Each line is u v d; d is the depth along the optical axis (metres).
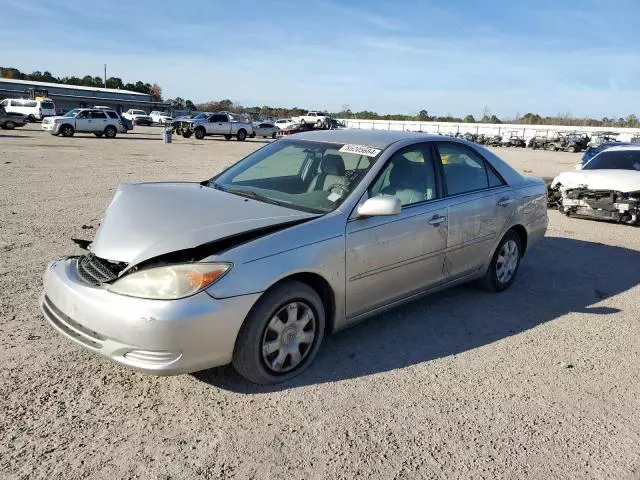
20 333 3.82
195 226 3.28
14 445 2.65
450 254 4.51
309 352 3.54
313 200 3.85
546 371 3.78
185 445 2.74
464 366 3.79
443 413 3.17
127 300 2.91
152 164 16.88
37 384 3.19
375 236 3.78
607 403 3.40
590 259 6.93
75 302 3.06
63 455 2.61
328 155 4.27
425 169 4.42
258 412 3.07
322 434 2.90
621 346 4.27
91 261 3.40
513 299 5.22
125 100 84.12
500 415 3.19
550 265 6.55
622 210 9.09
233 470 2.58
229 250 3.11
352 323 3.86
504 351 4.07
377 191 3.91
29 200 9.01
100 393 3.16
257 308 3.16
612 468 2.77
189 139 37.03
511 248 5.37
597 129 72.56
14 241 6.21
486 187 5.00
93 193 10.11
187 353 2.93
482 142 62.25
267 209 3.63
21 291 4.60
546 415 3.22
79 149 21.64
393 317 4.60
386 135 4.55
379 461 2.71
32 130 35.34
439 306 4.92
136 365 2.92
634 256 7.19
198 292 2.93
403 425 3.03
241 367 3.22
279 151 4.63
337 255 3.53
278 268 3.19
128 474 2.51
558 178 10.27
